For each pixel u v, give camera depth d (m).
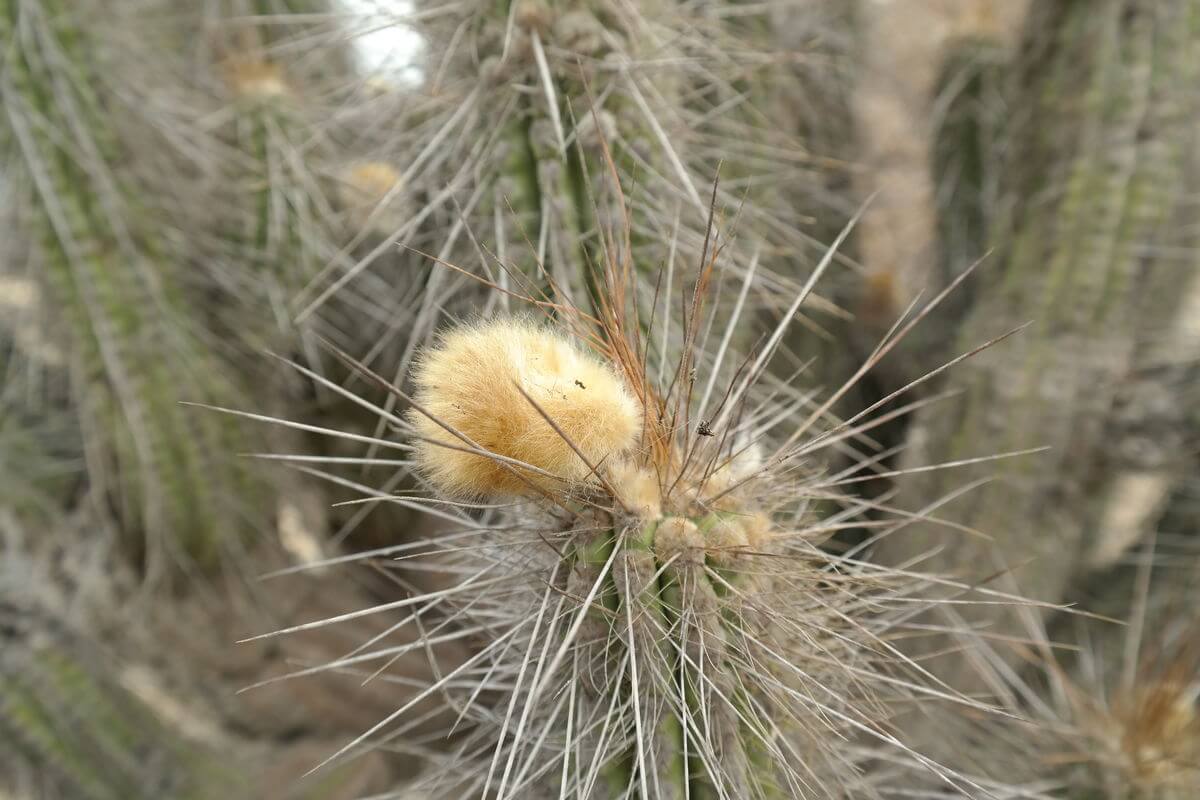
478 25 0.51
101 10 0.68
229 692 0.69
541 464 0.39
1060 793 0.52
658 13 0.54
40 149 0.64
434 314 0.51
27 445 0.75
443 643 0.73
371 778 0.68
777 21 0.75
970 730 0.55
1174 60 0.57
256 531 0.74
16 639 0.64
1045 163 0.60
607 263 0.45
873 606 0.45
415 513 0.80
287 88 0.76
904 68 0.99
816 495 0.45
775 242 0.68
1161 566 0.62
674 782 0.40
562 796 0.39
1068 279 0.58
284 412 0.77
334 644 0.74
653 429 0.41
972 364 0.62
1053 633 0.61
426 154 0.52
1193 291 0.59
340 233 0.71
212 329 0.73
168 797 0.64
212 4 0.83
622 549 0.40
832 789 0.44
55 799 0.62
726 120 0.61
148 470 0.68
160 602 0.70
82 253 0.65
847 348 0.79
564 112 0.50
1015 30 0.81
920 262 0.86
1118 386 0.58
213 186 0.74
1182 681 0.52
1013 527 0.59
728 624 0.40
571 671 0.41
